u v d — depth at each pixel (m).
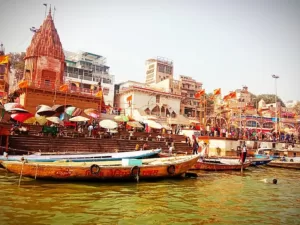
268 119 51.38
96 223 7.54
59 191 11.16
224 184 15.05
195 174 16.98
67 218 7.83
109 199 10.30
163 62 64.94
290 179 18.55
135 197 10.84
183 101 55.28
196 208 9.63
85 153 20.05
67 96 32.72
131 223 7.70
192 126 40.41
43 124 24.28
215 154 30.56
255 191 13.37
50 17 36.00
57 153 19.11
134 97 44.38
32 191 10.90
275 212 9.61
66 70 50.94
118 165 14.29
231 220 8.44
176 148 29.08
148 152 19.61
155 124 31.09
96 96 34.62
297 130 48.34
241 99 57.31
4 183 12.18
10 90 34.72
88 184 12.81
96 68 56.16
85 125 29.58
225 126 45.25
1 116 20.50
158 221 7.99
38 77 33.19
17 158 15.84
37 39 34.56
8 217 7.64
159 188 12.87
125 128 32.84
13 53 44.53
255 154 30.19
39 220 7.54
